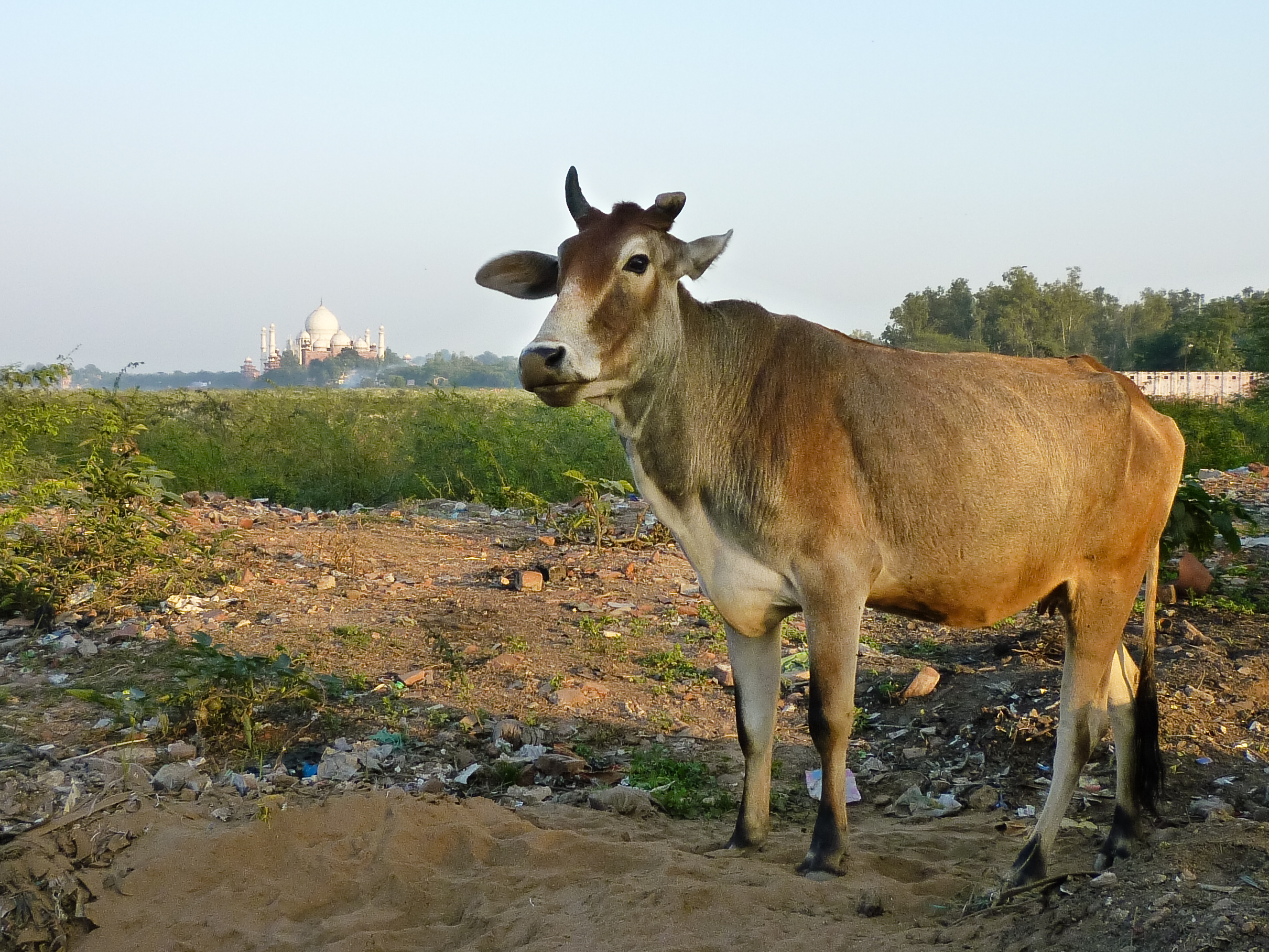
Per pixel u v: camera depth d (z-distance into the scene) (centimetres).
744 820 450
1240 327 5688
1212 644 639
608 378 403
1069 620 447
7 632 667
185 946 361
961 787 525
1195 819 462
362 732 547
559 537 1009
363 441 1462
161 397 2177
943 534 417
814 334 431
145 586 750
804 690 642
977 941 351
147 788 461
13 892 370
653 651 698
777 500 406
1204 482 1254
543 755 523
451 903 391
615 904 375
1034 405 434
